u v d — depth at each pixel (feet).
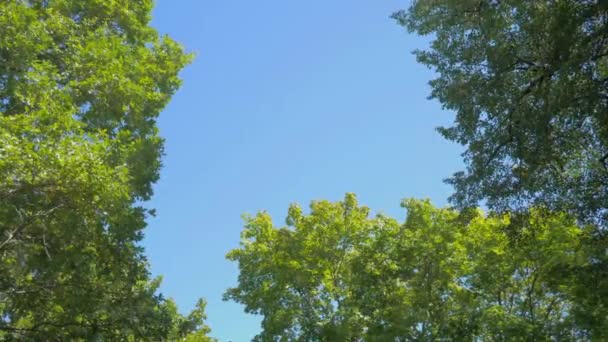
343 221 78.84
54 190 35.65
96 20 54.54
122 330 43.52
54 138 36.40
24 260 43.16
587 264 52.31
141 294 46.26
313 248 76.64
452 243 70.13
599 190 45.24
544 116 39.58
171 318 48.29
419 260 71.00
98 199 37.42
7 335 42.93
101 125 49.29
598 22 37.88
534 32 39.96
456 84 45.39
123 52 52.13
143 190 51.19
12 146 32.89
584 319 59.52
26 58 40.96
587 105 38.19
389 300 69.10
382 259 72.08
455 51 45.19
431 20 45.88
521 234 51.80
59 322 44.29
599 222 45.70
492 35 42.42
